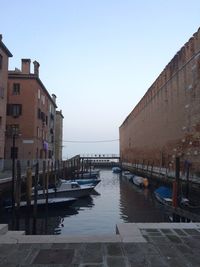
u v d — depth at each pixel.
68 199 25.19
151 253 4.73
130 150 75.94
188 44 28.73
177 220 16.22
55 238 5.53
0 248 5.00
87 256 4.61
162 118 39.47
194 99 27.06
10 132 43.38
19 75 44.31
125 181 55.19
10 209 22.33
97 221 21.38
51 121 63.09
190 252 4.77
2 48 33.47
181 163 30.41
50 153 61.19
